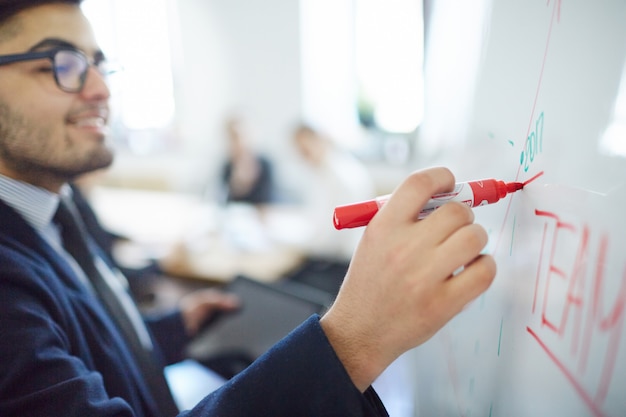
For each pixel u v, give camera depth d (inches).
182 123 138.1
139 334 28.6
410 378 28.4
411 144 104.7
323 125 120.1
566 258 11.6
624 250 9.7
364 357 13.4
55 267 22.7
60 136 23.1
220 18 124.8
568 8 12.3
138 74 135.9
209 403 14.5
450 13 25.2
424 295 12.1
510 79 15.6
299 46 117.9
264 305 42.1
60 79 22.5
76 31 23.4
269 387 13.4
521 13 15.1
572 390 11.2
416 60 102.7
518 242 14.4
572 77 11.8
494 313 15.9
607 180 10.2
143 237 85.0
